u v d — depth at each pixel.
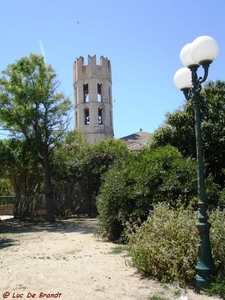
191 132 14.82
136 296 5.40
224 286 5.42
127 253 8.91
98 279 6.33
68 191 27.84
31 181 25.17
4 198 28.45
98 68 51.59
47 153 22.67
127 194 10.84
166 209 7.69
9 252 9.92
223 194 9.99
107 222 11.55
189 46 6.22
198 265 5.78
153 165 10.98
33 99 22.05
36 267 7.39
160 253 6.43
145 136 41.75
